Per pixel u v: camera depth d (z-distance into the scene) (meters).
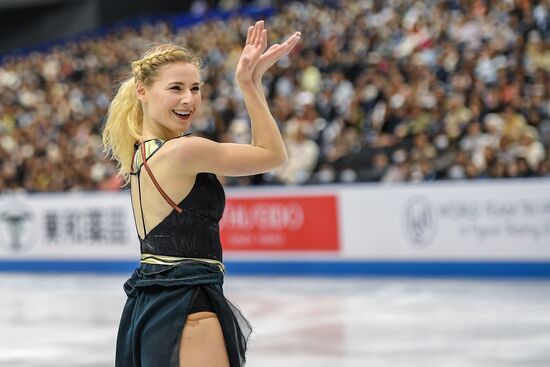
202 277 8.89
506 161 35.00
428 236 35.19
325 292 32.66
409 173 37.47
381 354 20.72
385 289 32.88
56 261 43.78
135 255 41.59
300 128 41.28
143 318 8.89
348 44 49.69
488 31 44.56
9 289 37.97
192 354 8.70
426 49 45.72
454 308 27.67
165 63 9.23
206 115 46.72
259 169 9.02
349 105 42.91
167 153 9.02
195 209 9.02
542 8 43.69
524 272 33.31
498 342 21.75
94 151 48.88
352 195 36.72
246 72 9.00
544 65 40.72
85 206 42.81
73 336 24.84
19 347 23.30
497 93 38.50
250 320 26.55
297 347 21.92
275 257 38.47
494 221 33.84
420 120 39.72
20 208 44.69
